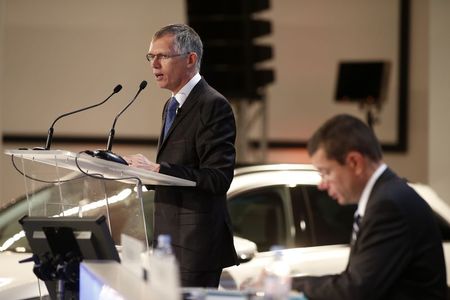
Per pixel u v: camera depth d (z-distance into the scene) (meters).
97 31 23.22
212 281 8.66
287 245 11.10
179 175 8.23
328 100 23.34
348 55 23.14
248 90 19.00
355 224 6.49
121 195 7.88
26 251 10.47
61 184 8.09
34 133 23.36
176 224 8.61
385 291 6.19
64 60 23.28
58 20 23.30
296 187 11.41
